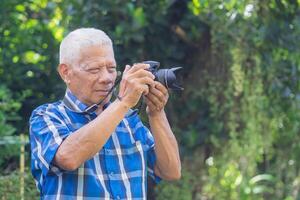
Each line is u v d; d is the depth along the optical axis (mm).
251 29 9688
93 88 5039
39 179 5105
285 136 10320
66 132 4977
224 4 9469
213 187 10117
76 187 4953
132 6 9766
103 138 4785
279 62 9938
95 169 5020
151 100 5148
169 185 10078
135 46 10070
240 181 10039
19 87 10305
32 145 5102
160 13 10039
